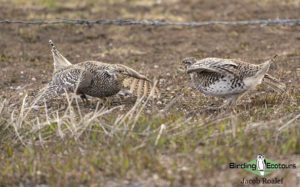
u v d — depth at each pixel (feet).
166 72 124.67
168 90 110.32
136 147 76.59
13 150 81.56
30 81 122.11
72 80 97.50
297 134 78.95
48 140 83.25
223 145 77.41
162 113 90.68
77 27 161.17
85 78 97.19
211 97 104.78
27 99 105.19
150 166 72.33
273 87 100.83
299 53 134.92
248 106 97.25
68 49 147.13
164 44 150.10
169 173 69.97
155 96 104.12
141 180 70.03
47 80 122.52
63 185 69.31
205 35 156.46
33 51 145.38
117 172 71.72
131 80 101.04
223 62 90.68
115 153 76.07
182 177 69.00
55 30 159.53
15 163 76.43
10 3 184.65
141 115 89.15
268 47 144.77
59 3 185.88
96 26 162.71
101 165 73.20
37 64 134.92
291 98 99.60
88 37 155.43
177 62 134.00
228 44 148.56
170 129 82.53
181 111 96.02
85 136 83.66
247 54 139.44
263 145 76.33
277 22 130.72
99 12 175.83
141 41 152.46
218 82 92.32
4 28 159.63
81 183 70.13
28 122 86.63
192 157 74.64
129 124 84.38
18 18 167.63
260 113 91.50
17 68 131.44
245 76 91.04
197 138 79.87
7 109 91.25
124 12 174.91
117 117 87.30
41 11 176.35
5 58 138.31
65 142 81.71
